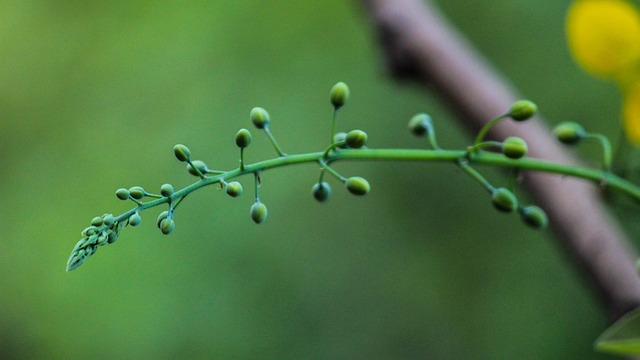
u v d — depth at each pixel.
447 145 1.52
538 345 1.48
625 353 0.57
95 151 1.73
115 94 1.74
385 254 1.64
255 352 1.65
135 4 1.71
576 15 0.64
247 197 1.65
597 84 1.30
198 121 1.65
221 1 1.60
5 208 1.75
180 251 1.65
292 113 1.60
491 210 1.57
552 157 0.65
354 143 0.60
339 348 1.65
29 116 1.83
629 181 0.64
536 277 1.52
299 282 1.66
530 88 1.35
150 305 1.64
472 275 1.58
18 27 1.80
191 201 1.66
